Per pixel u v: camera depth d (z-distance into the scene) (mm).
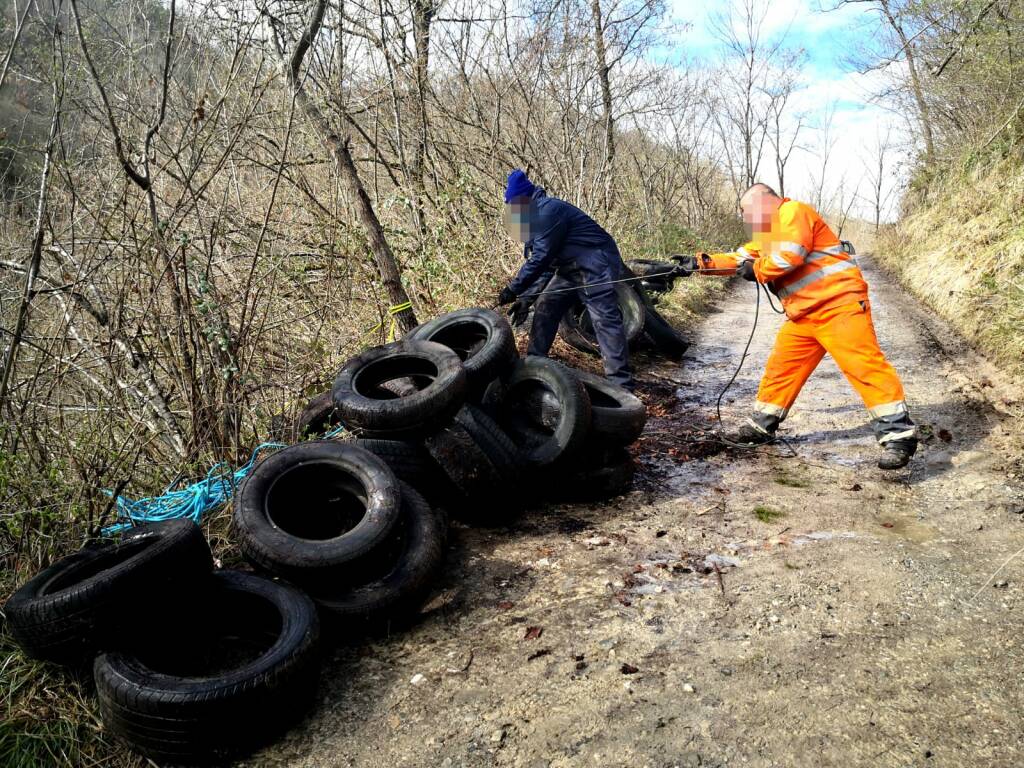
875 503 4609
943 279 11188
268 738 2986
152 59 5832
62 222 4957
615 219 12195
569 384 4824
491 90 10297
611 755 2711
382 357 4980
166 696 2791
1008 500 4410
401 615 3617
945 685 2885
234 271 5879
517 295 6352
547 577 4012
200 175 6238
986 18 11125
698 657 3205
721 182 23703
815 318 5102
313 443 4113
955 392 6590
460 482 4398
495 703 3070
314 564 3475
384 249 6078
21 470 3918
